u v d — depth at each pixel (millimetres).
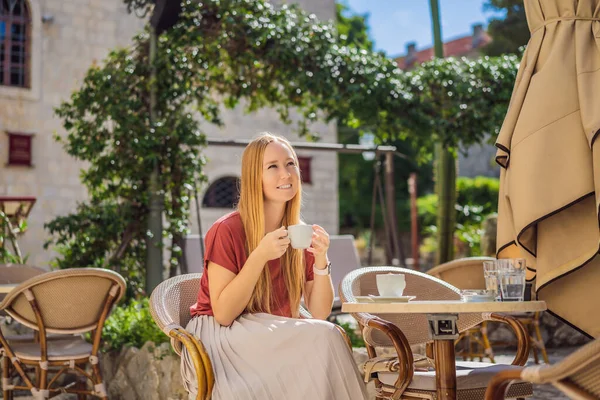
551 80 2789
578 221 2709
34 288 3711
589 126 2621
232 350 2600
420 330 3270
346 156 33094
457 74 6887
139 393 4555
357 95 6641
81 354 3902
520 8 12789
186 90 6672
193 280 3105
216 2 6652
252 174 2820
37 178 12766
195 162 6625
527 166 2717
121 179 6508
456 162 8828
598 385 1638
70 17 13273
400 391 2666
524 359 2900
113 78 6570
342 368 2500
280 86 8172
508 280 2404
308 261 3041
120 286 3918
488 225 8344
